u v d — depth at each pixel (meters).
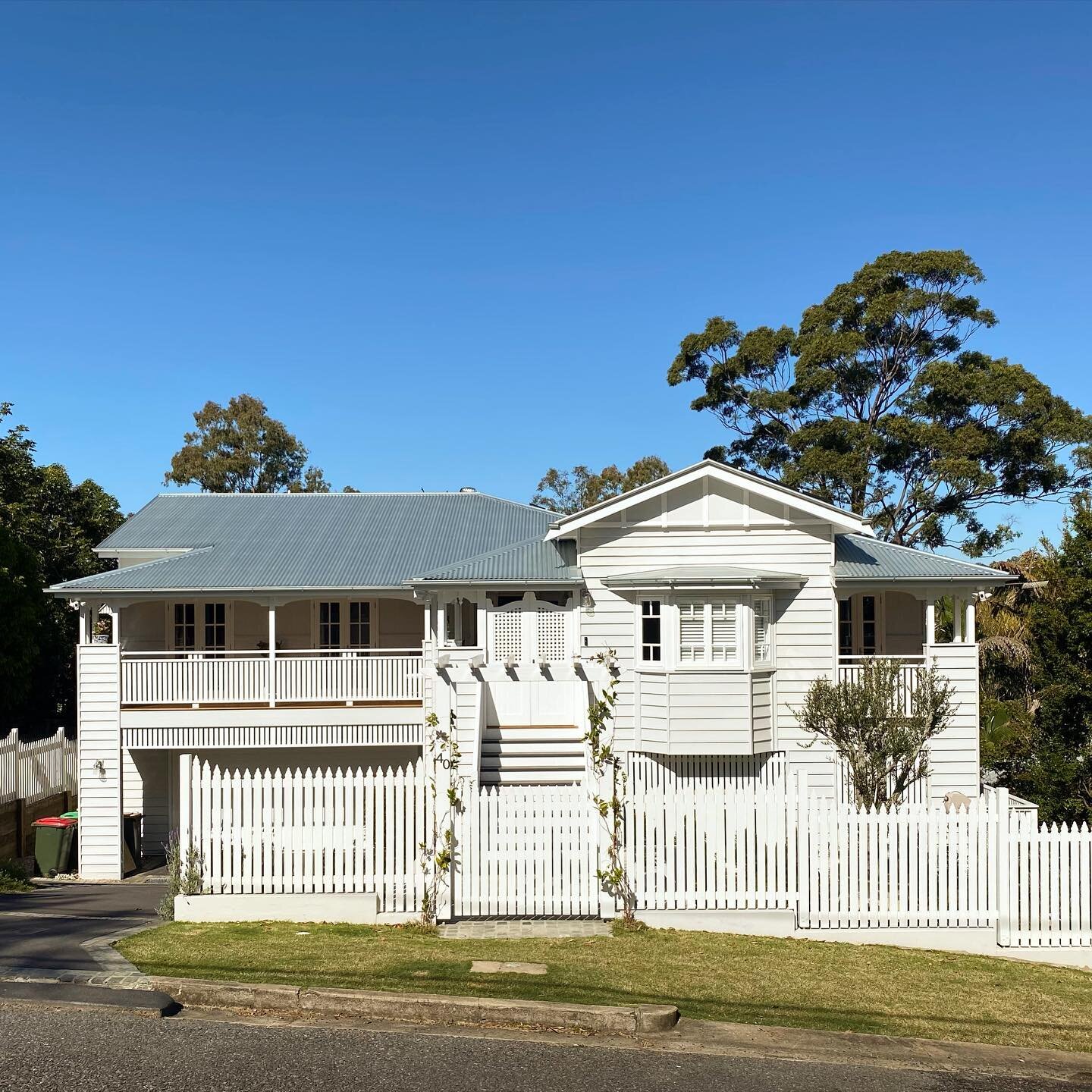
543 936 11.65
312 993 9.11
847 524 20.78
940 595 21.55
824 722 16.58
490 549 24.97
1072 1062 8.66
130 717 21.80
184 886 12.48
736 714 20.39
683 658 20.61
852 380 39.81
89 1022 8.58
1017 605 31.16
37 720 34.78
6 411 35.19
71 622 35.06
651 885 12.54
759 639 20.94
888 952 11.91
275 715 22.06
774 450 42.03
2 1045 8.02
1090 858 12.45
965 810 14.39
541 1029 8.82
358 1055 8.05
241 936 11.36
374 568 23.61
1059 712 21.06
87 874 20.98
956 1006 9.95
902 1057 8.59
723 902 12.53
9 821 20.89
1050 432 37.09
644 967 10.47
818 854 12.58
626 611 21.25
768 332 41.06
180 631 25.53
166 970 9.82
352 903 12.30
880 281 39.97
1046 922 12.38
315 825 12.57
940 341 40.06
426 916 12.16
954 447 36.81
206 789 12.59
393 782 12.56
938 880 12.52
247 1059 7.87
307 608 25.70
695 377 43.16
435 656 21.64
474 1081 7.63
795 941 12.12
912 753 15.82
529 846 12.49
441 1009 8.95
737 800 12.62
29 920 12.72
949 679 20.03
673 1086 7.69
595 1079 7.75
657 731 20.70
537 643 21.59
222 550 24.61
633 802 12.58
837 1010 9.55
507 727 19.67
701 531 21.41
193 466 58.31
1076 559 21.30
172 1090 7.25
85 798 21.34
